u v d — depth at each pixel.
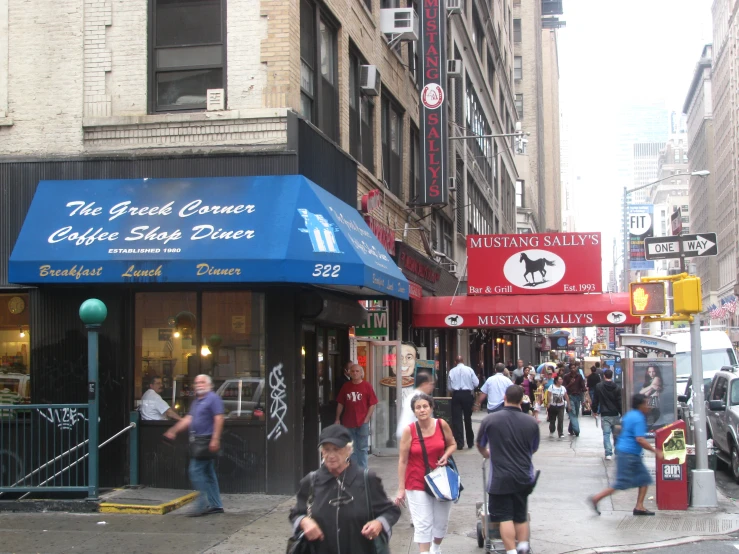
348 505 5.25
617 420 16.86
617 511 11.39
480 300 23.92
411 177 23.19
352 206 15.55
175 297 12.47
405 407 9.16
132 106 12.74
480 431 8.33
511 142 61.69
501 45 53.53
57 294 12.44
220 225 11.59
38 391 12.30
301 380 12.30
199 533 9.67
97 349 11.26
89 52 12.88
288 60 12.43
